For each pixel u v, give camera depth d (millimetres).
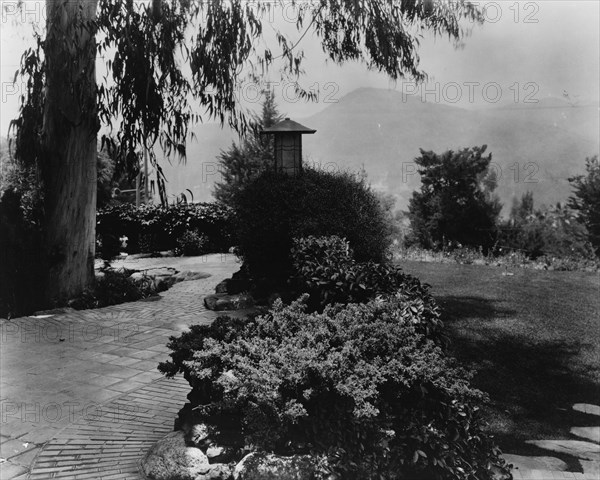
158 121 9523
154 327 8172
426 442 3518
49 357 6625
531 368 7383
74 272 10102
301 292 8383
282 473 3207
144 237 20109
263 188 10430
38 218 9945
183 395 5305
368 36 11266
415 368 3666
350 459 3314
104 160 23719
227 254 19000
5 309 9250
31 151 9859
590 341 8383
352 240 10039
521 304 10516
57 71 9414
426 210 26750
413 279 6559
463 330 8812
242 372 3600
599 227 20344
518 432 5652
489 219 25594
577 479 4531
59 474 3725
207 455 3572
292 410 3248
